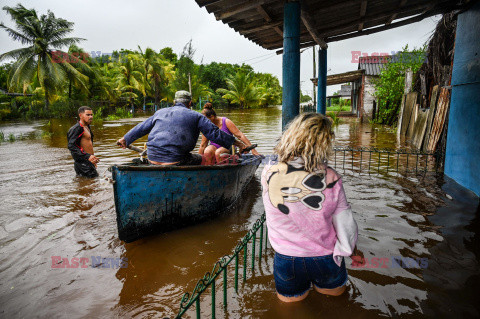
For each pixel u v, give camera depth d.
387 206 3.80
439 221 3.31
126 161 7.16
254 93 48.50
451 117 5.16
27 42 26.58
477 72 4.23
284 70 4.55
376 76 17.31
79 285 2.41
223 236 3.27
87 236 3.28
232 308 2.07
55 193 4.70
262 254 2.83
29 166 6.71
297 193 1.58
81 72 30.94
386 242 2.88
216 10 4.91
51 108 28.39
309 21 5.74
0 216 3.80
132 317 2.03
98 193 4.69
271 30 6.60
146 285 2.40
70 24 27.77
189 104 3.85
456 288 2.19
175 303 2.17
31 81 26.39
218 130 3.57
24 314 2.08
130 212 3.00
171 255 2.87
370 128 13.60
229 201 4.09
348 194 4.29
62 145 10.51
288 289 1.85
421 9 5.69
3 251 2.96
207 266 2.67
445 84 7.14
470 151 4.38
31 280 2.48
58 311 2.10
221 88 51.41
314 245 1.68
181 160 3.56
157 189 3.12
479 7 4.26
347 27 6.49
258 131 13.91
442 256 2.62
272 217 1.72
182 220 3.45
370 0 5.25
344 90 35.28
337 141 9.59
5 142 11.85
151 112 38.81
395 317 1.92
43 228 3.47
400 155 7.13
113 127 18.06
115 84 36.78
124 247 3.05
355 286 2.23
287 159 1.61
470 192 4.27
